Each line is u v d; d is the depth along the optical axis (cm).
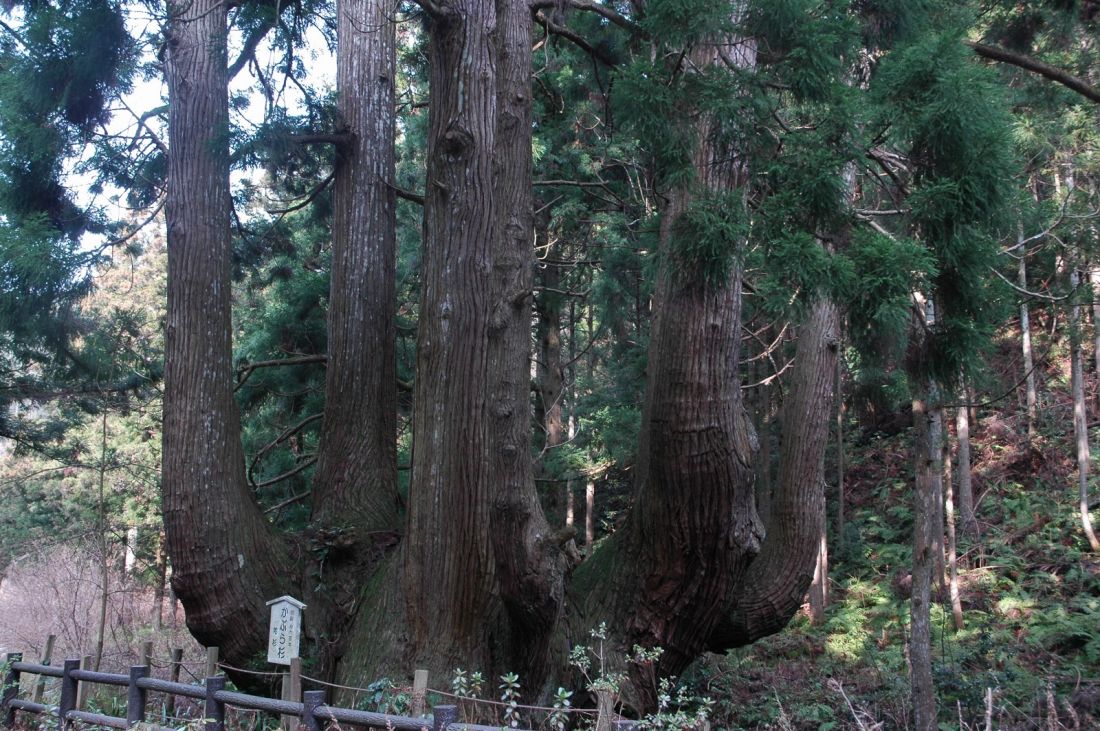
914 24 687
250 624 789
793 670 1252
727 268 518
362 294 914
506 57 742
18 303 1052
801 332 867
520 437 631
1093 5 809
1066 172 994
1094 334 1614
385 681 644
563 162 1327
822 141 533
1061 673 1029
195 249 825
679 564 689
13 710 681
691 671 1157
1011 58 788
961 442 1564
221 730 530
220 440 811
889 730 899
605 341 1952
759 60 571
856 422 2164
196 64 855
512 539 618
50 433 1689
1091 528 1380
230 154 853
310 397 1438
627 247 1285
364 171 939
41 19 924
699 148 560
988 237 552
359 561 826
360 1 966
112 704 795
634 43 690
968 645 1201
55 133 1025
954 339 553
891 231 612
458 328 715
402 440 1619
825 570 1511
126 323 1390
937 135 514
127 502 2334
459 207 727
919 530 757
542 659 677
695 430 629
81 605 1639
